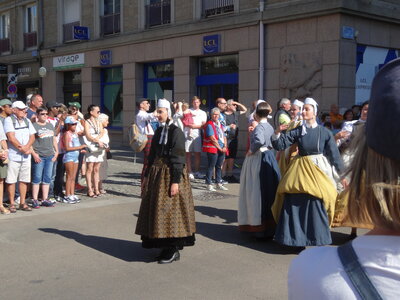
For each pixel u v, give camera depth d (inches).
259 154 241.6
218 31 600.7
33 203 312.2
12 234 250.7
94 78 798.5
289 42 534.6
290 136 218.1
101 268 199.5
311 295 40.0
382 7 525.0
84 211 307.1
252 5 565.9
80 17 813.9
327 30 501.0
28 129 297.6
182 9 647.1
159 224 197.9
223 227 269.7
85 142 353.1
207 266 202.2
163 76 700.7
